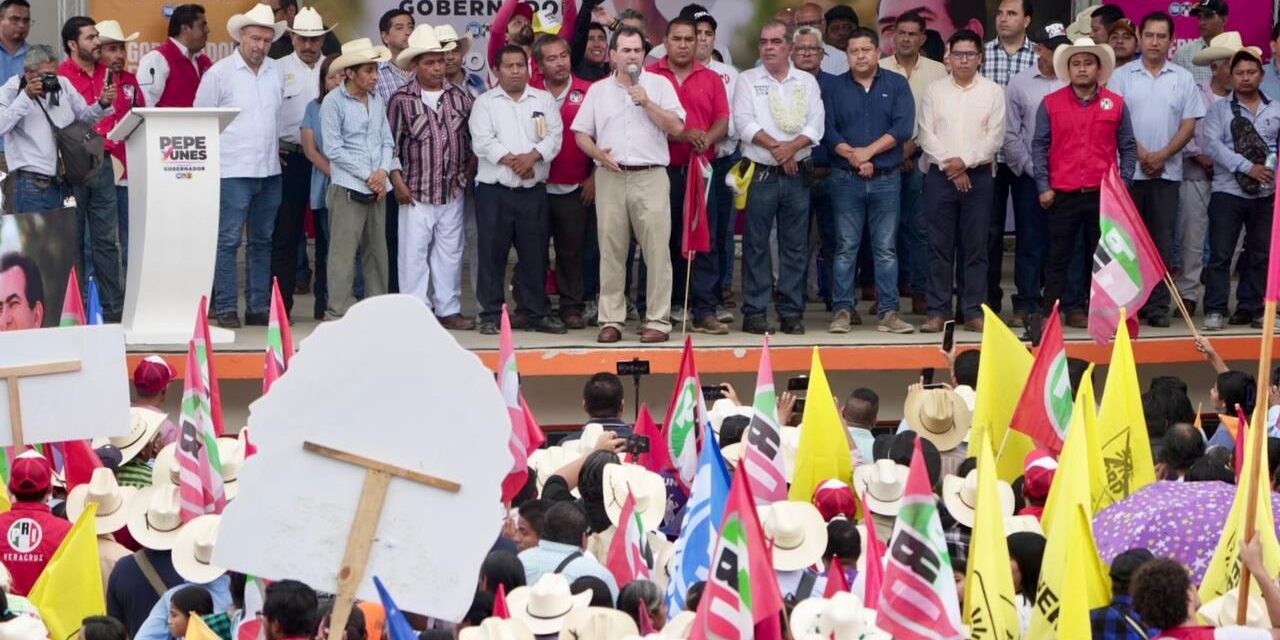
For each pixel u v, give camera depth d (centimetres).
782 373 2881
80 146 2711
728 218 2942
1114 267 2233
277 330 2067
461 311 3114
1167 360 2892
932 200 2864
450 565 1048
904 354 2812
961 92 2842
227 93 2808
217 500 1733
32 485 1681
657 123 2706
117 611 1655
